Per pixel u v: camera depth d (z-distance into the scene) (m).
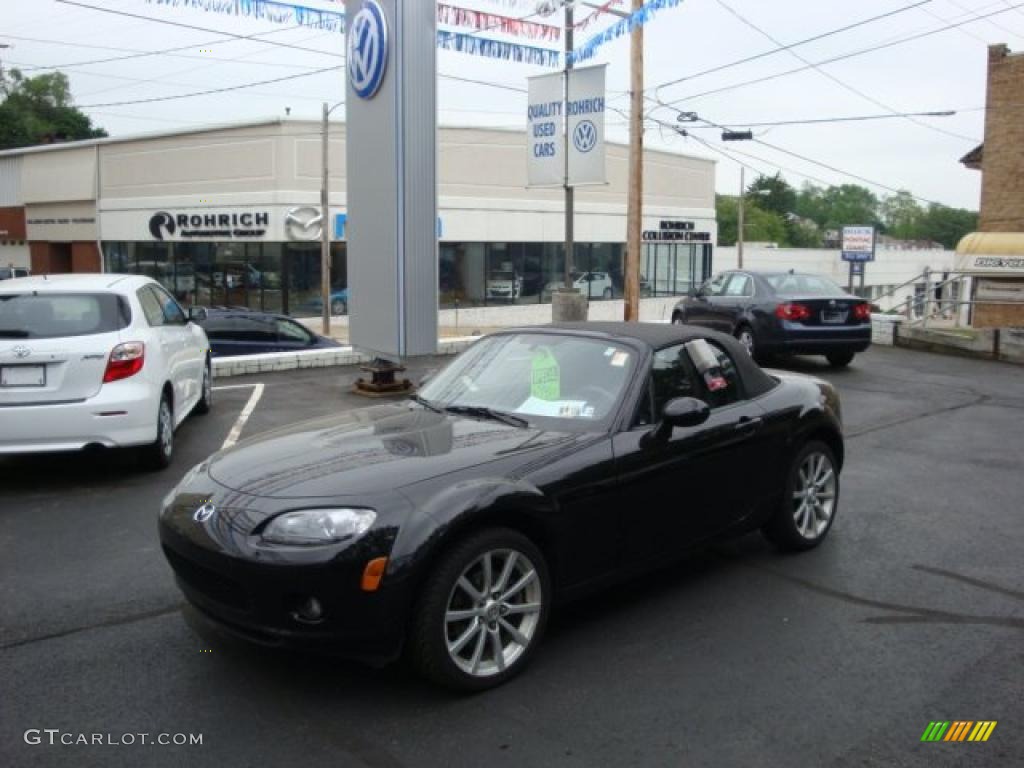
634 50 19.11
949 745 3.47
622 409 4.61
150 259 39.56
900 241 95.25
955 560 5.60
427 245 10.53
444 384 5.32
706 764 3.33
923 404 11.40
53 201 43.22
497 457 4.14
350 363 14.11
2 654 4.21
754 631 4.51
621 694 3.86
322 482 3.88
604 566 4.41
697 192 49.72
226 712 3.68
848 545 5.88
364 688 3.88
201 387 9.74
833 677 4.03
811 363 15.16
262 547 3.63
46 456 8.19
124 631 4.46
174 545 3.94
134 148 39.31
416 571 3.62
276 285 35.34
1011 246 22.92
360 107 10.87
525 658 4.01
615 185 44.38
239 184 35.34
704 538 4.95
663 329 5.25
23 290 7.13
